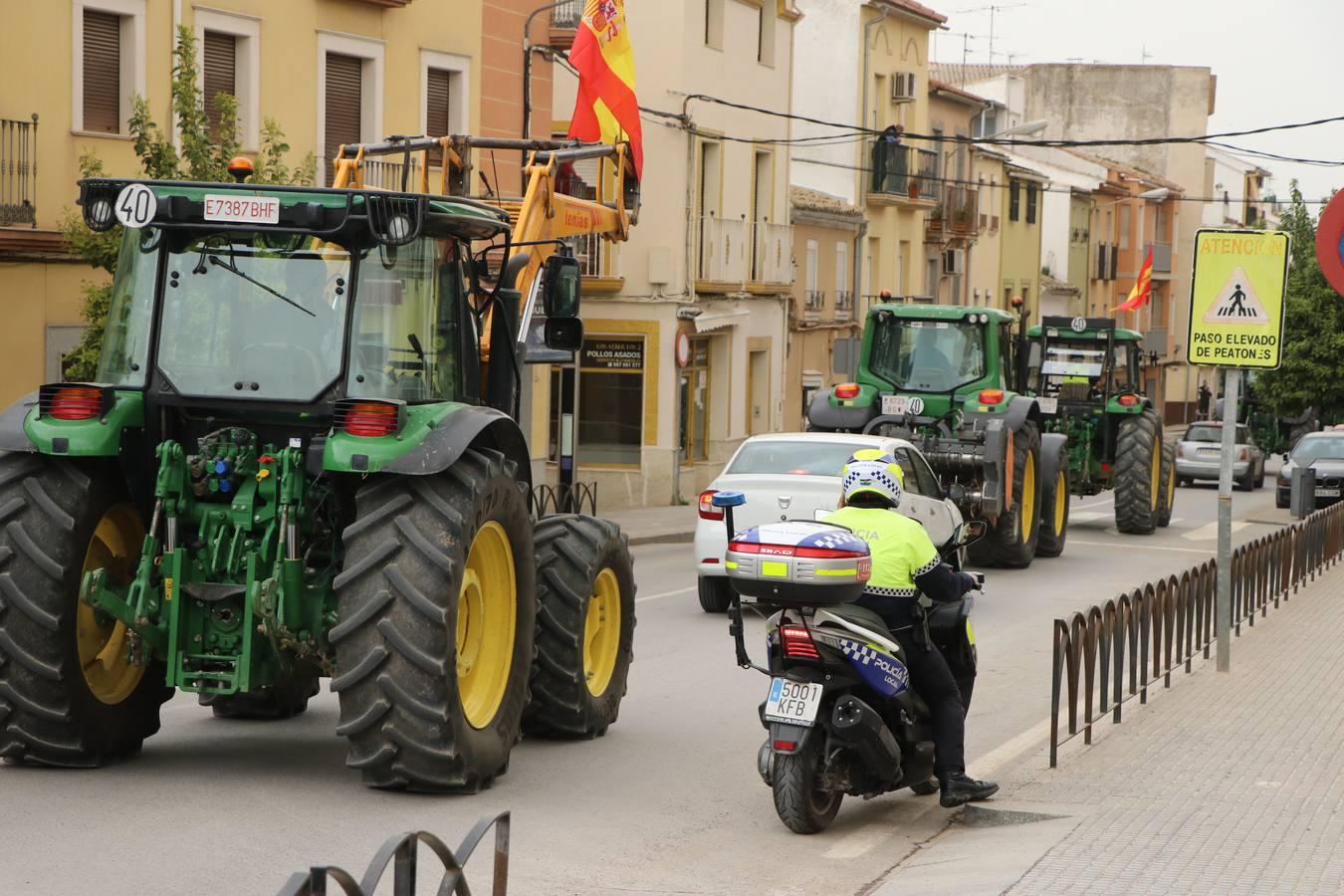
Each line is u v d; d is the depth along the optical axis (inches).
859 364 1105.4
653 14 1744.6
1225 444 639.8
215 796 397.7
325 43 1213.1
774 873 357.1
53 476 408.5
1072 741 496.4
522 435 444.5
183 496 403.2
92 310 891.4
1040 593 944.9
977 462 1011.3
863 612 391.9
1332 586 992.9
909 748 403.9
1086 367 1408.7
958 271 2906.0
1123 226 4045.3
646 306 1749.5
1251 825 375.9
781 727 382.3
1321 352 2269.9
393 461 388.2
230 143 948.0
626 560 518.0
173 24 1071.6
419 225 405.1
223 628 400.5
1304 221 2314.2
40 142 986.1
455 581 392.8
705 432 1908.2
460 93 1376.7
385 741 392.2
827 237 2293.3
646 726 525.7
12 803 384.2
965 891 323.3
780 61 2044.8
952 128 2874.0
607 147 658.2
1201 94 4330.7
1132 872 330.3
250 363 413.1
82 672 410.0
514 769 450.9
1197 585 661.3
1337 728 515.5
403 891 208.1
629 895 336.2
